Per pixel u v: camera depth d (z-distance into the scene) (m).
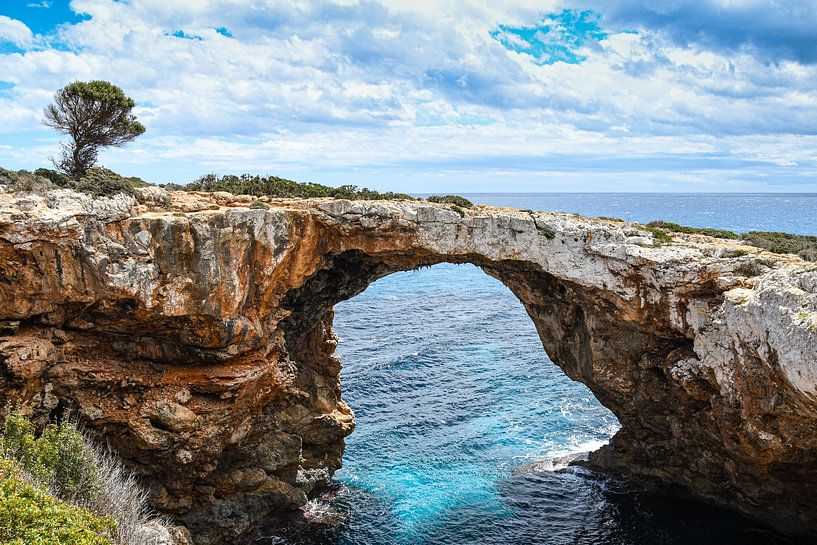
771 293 25.95
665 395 36.44
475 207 39.53
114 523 21.20
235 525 34.22
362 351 66.81
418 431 48.47
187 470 31.38
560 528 35.59
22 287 26.31
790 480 30.53
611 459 42.44
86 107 38.34
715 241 37.88
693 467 37.22
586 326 38.47
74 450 23.78
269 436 36.78
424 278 125.31
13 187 29.16
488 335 76.56
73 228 26.64
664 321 34.03
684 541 34.09
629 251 33.88
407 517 36.78
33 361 26.72
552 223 35.75
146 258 28.53
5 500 18.09
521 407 53.62
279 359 35.47
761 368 27.45
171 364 31.11
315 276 37.50
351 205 34.75
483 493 39.62
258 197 36.16
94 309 28.36
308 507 38.12
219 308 30.23
